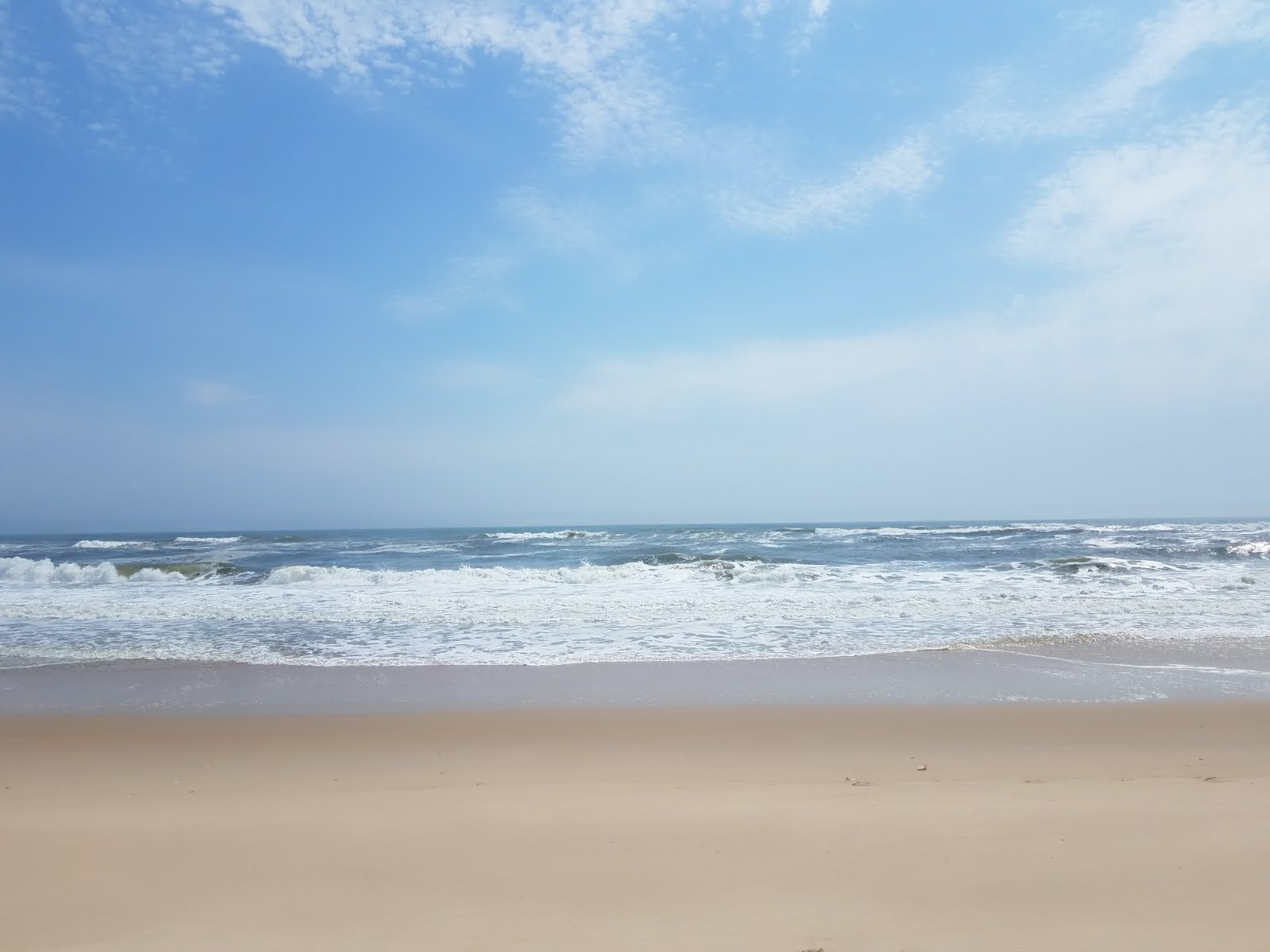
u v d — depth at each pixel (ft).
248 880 12.28
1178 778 18.28
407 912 11.01
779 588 59.26
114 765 20.85
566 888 11.82
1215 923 10.30
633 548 104.47
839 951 9.62
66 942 10.18
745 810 15.65
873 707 26.48
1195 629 40.93
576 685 30.14
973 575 65.67
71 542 181.27
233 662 34.63
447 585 64.54
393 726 24.62
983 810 15.37
